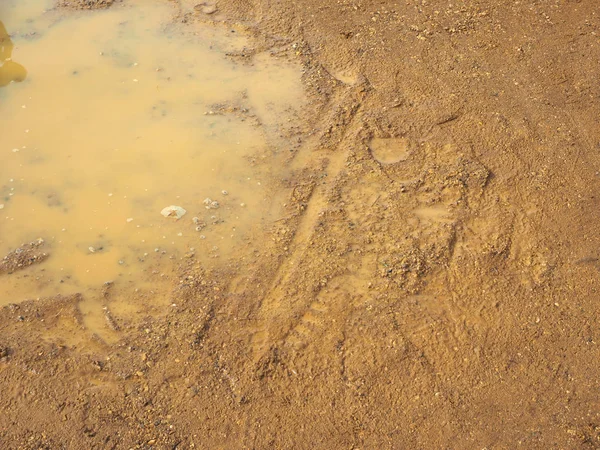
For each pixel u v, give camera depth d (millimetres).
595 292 1298
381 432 1165
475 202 1419
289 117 1586
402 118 1563
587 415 1176
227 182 1473
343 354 1234
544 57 1702
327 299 1296
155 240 1389
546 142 1517
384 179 1459
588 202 1417
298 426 1171
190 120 1588
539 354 1233
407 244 1358
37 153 1526
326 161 1499
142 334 1265
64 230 1406
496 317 1270
